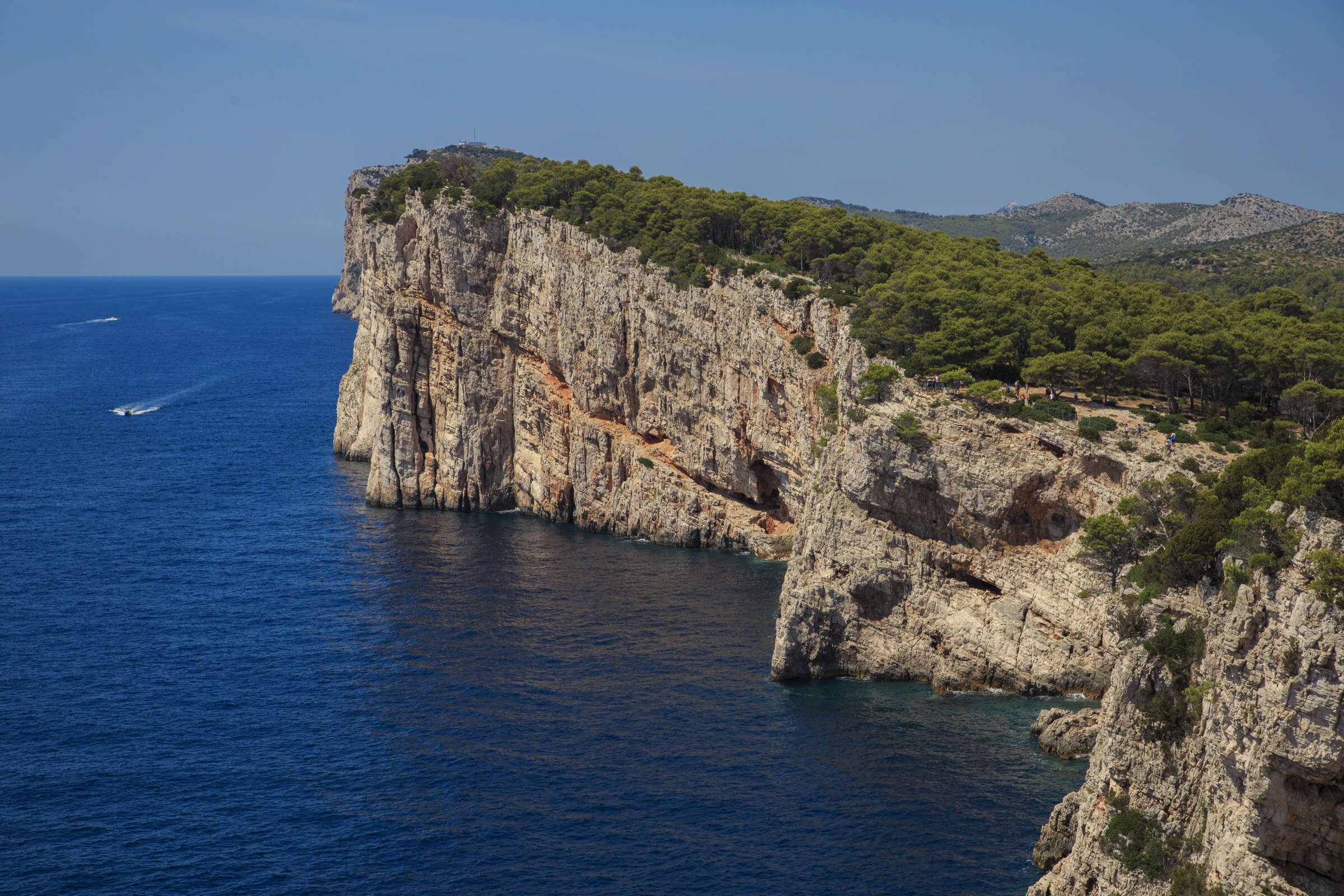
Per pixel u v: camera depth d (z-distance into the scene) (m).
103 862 54.38
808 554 83.31
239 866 54.19
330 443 176.50
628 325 125.12
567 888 52.12
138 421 191.75
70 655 81.81
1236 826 38.75
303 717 71.50
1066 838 52.09
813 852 54.91
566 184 143.62
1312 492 37.09
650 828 57.47
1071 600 71.62
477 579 104.69
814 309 103.50
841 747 66.75
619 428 129.00
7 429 180.25
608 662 81.88
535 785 62.25
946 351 82.62
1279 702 36.09
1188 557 46.41
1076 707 70.81
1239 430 73.50
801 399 103.81
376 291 150.00
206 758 65.56
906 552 78.81
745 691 76.50
